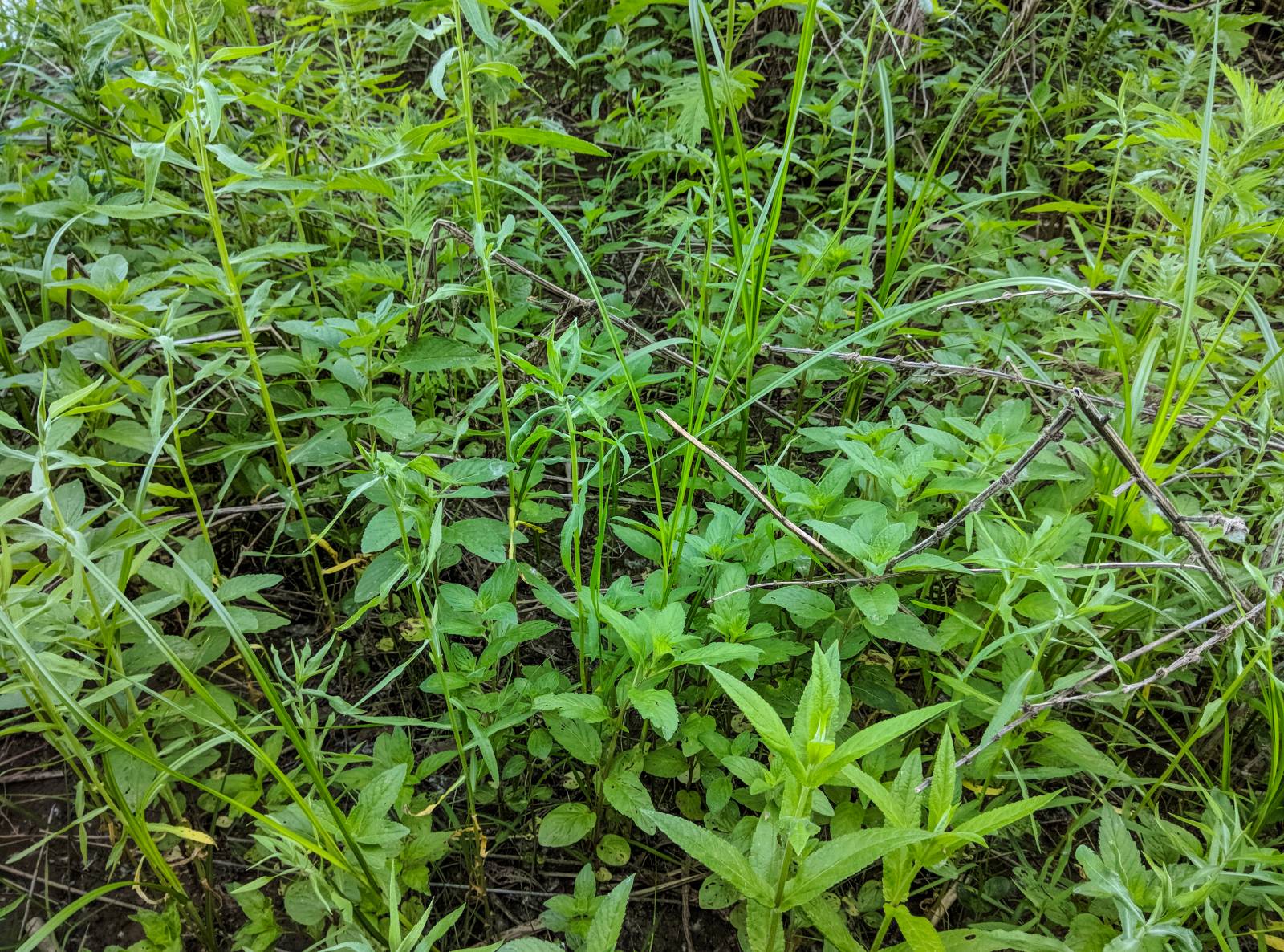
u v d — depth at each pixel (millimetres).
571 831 705
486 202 1053
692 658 598
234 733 540
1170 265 841
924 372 1009
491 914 722
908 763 527
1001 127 1599
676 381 1121
